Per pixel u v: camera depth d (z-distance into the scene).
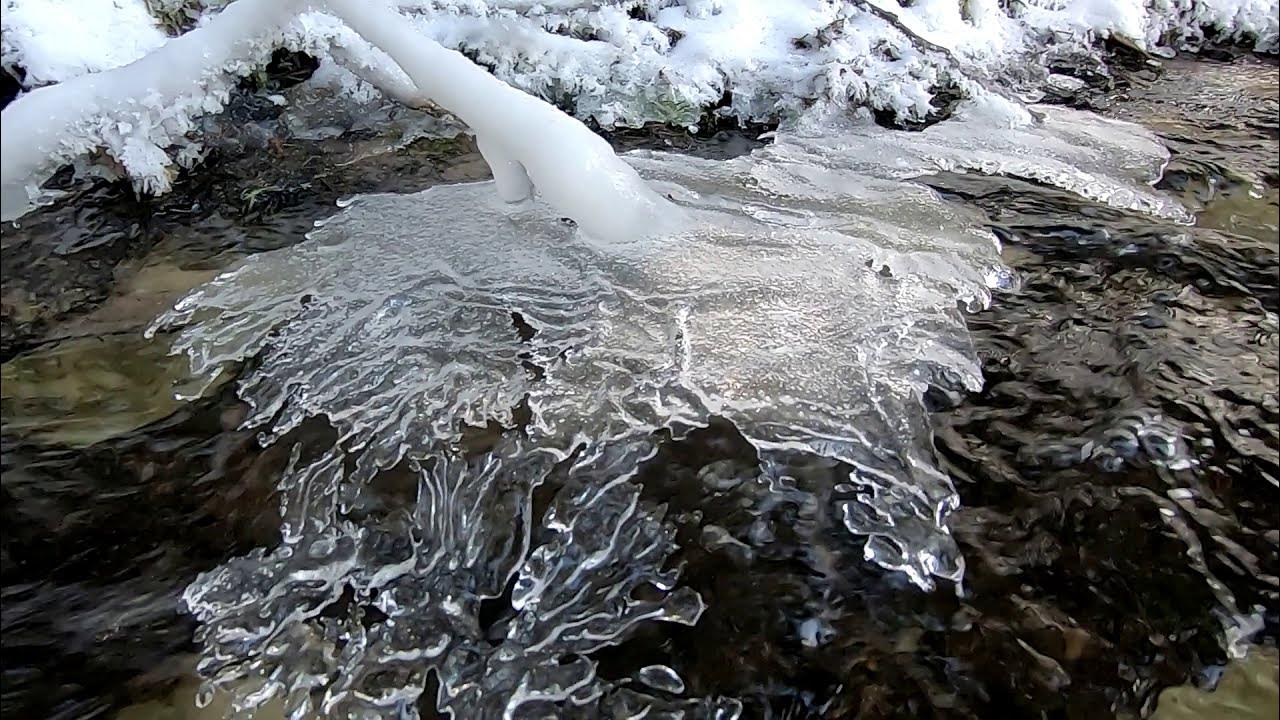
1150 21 3.13
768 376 1.73
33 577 1.53
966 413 1.70
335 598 1.52
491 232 2.10
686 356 1.77
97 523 1.60
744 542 1.52
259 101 2.53
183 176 2.33
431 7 2.62
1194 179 2.37
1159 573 1.47
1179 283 1.99
